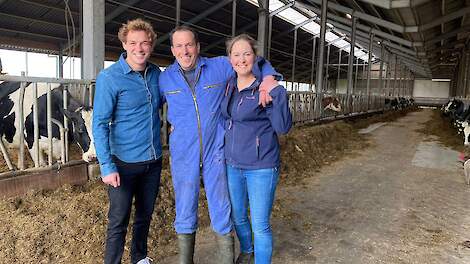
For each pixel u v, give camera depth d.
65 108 3.12
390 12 10.66
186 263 2.05
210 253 2.59
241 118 1.87
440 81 37.06
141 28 1.88
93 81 3.28
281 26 17.12
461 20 12.92
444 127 11.17
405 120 14.51
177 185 1.99
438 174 5.16
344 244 2.81
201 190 3.47
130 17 10.76
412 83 37.50
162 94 2.09
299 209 3.57
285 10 16.22
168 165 3.65
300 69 26.16
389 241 2.88
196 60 1.95
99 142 1.87
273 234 2.95
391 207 3.69
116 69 1.91
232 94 1.94
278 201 3.77
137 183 2.14
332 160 5.98
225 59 2.06
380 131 10.23
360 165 5.68
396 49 21.02
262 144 1.88
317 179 4.75
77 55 11.98
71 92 3.57
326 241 2.85
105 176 1.88
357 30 17.22
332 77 35.81
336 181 4.66
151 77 2.04
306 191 4.18
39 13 9.21
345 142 7.68
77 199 2.77
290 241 2.83
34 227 2.38
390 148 7.36
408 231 3.08
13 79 2.64
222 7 12.25
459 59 25.03
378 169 5.42
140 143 2.02
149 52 1.94
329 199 3.91
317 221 3.27
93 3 3.64
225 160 1.96
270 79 1.82
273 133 1.92
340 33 21.42
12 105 3.64
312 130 7.04
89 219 2.61
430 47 18.06
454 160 6.18
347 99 11.58
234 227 2.09
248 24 14.50
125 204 2.04
